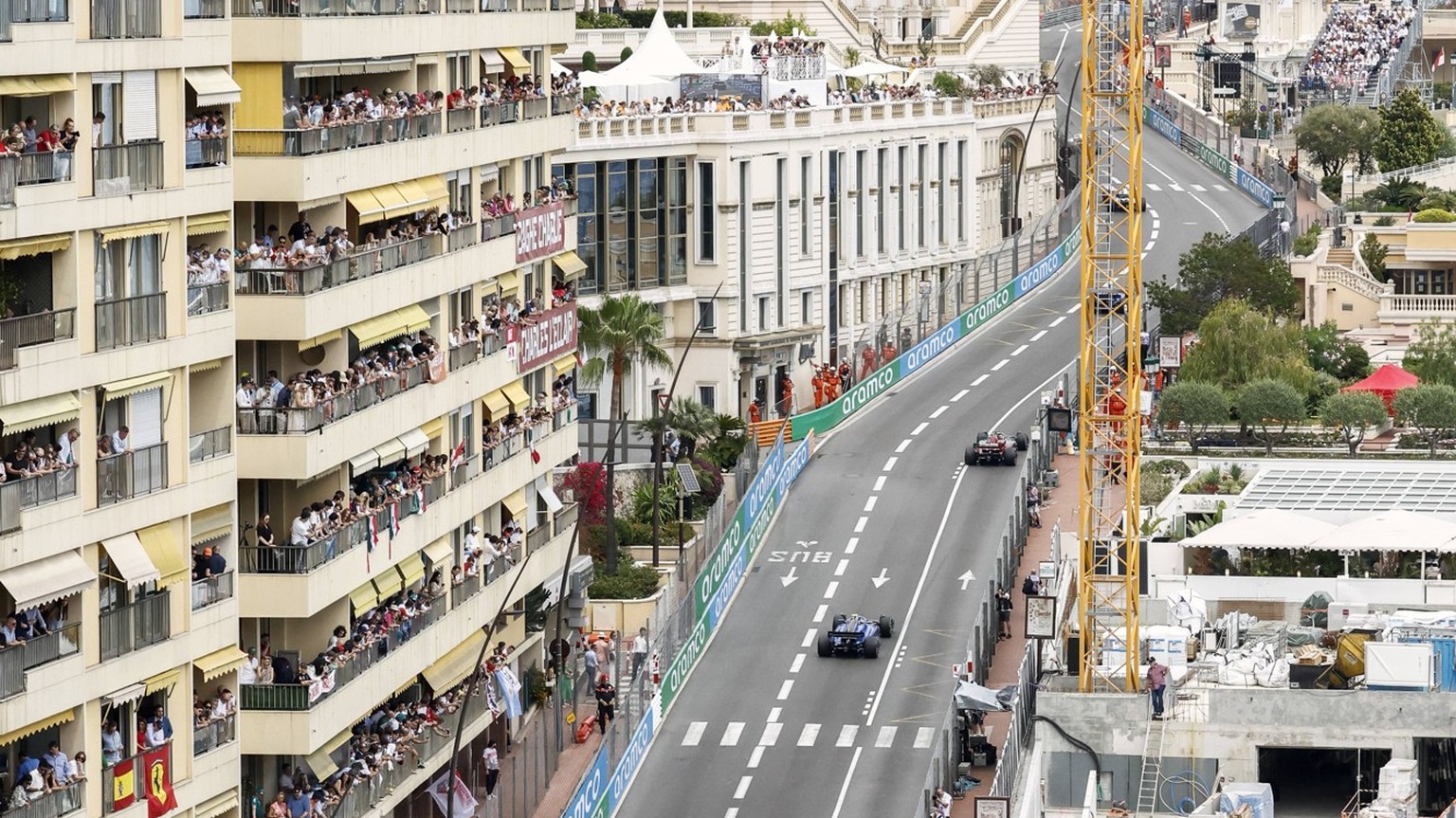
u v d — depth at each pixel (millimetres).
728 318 184875
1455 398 162875
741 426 162875
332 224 97000
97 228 76125
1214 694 117688
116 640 77312
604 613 133250
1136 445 123938
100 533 76750
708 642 135250
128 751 78938
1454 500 146625
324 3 94562
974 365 191500
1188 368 175750
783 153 190125
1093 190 128250
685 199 184500
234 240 92812
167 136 79812
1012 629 137500
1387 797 112812
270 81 92438
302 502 94312
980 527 154125
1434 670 117250
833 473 163875
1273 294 198125
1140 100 126875
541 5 118188
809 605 141250
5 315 73812
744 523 145750
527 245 116688
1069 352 194750
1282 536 135750
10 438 75438
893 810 115188
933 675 131375
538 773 109812
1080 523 123312
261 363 94562
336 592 92875
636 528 143875
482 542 111312
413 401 101000
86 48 75562
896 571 146750
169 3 79438
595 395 175125
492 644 111438
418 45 103312
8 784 74312
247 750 89688
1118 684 122438
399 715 99812
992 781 116250
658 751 121375
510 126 113938
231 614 83938
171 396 80625
